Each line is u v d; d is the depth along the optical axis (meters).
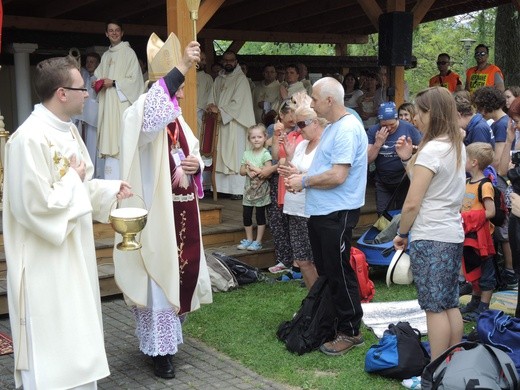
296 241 5.40
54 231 3.44
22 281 3.53
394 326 4.54
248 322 5.44
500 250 6.60
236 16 11.34
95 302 3.66
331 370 4.54
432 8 11.51
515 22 14.13
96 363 3.59
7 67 10.73
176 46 4.45
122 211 3.86
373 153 6.66
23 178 3.40
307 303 4.91
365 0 8.41
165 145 4.42
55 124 3.61
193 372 4.57
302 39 12.80
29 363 3.52
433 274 4.00
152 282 4.43
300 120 5.18
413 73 25.09
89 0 9.48
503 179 6.00
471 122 6.25
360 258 5.80
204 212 7.23
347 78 10.83
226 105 8.83
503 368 3.59
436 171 3.94
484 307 5.49
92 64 8.70
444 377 3.54
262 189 6.85
